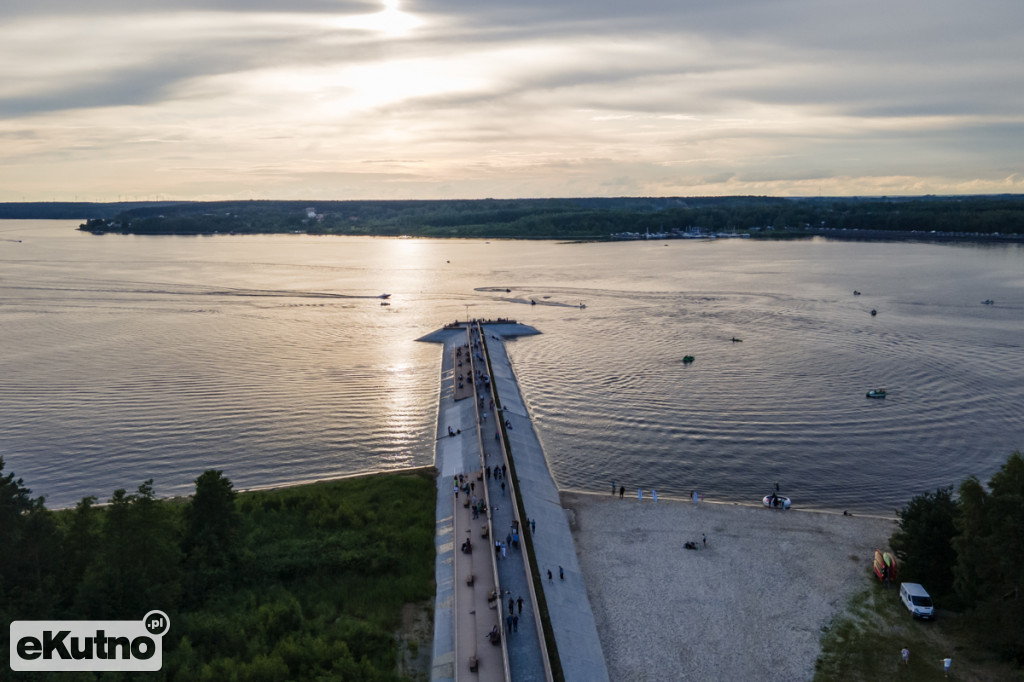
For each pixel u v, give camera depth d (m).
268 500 143.00
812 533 132.00
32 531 100.50
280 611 101.81
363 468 171.38
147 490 106.06
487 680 89.81
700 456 173.12
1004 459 168.00
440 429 193.50
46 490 159.88
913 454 171.88
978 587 100.38
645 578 117.50
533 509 137.25
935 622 104.19
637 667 95.88
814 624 105.00
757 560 122.75
